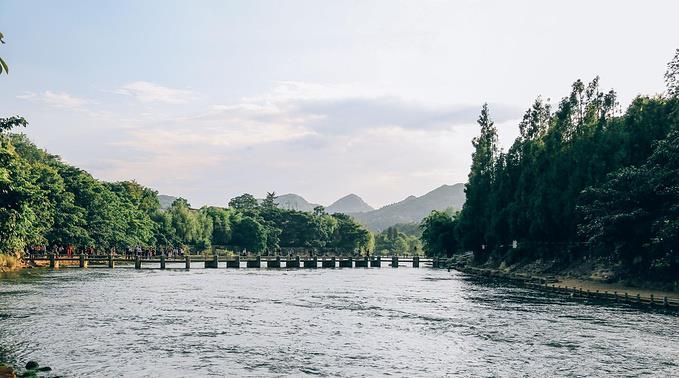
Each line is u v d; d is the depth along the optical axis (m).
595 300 47.97
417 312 40.59
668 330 32.44
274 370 23.39
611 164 62.62
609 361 24.91
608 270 61.06
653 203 51.28
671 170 47.22
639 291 51.16
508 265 87.62
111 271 84.75
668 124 57.19
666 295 47.59
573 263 70.00
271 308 42.59
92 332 31.05
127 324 33.91
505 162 96.12
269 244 194.12
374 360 25.23
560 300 48.59
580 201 65.56
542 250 78.50
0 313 37.22
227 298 49.34
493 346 28.12
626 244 54.06
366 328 33.50
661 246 49.69
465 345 28.41
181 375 22.48
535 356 25.92
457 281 74.75
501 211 89.25
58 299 45.16
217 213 184.12
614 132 65.31
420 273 97.50
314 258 123.69
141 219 130.62
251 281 71.56
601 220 53.38
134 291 53.59
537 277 71.44
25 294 48.25
